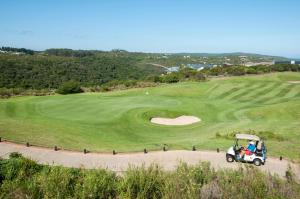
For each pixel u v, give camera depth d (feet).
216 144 98.32
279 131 116.78
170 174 44.62
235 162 79.05
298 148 93.30
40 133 101.19
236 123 136.56
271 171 72.54
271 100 195.11
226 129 124.36
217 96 215.51
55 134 102.68
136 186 42.24
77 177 44.91
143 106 167.73
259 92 217.77
